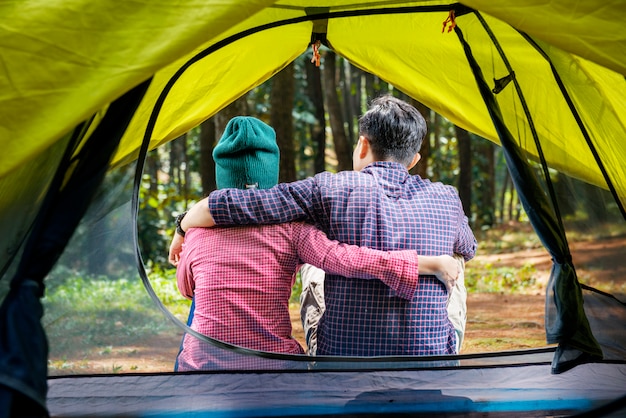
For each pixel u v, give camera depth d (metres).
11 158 2.26
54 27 2.37
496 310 8.40
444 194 3.15
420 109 13.96
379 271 2.91
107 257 2.88
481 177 19.33
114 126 2.55
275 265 3.10
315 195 3.05
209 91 4.12
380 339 3.03
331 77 15.05
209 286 3.12
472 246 3.36
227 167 3.18
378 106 3.21
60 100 2.30
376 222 3.01
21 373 2.21
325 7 3.74
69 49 2.35
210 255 3.13
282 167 11.10
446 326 3.16
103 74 2.32
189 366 3.08
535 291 10.12
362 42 4.24
